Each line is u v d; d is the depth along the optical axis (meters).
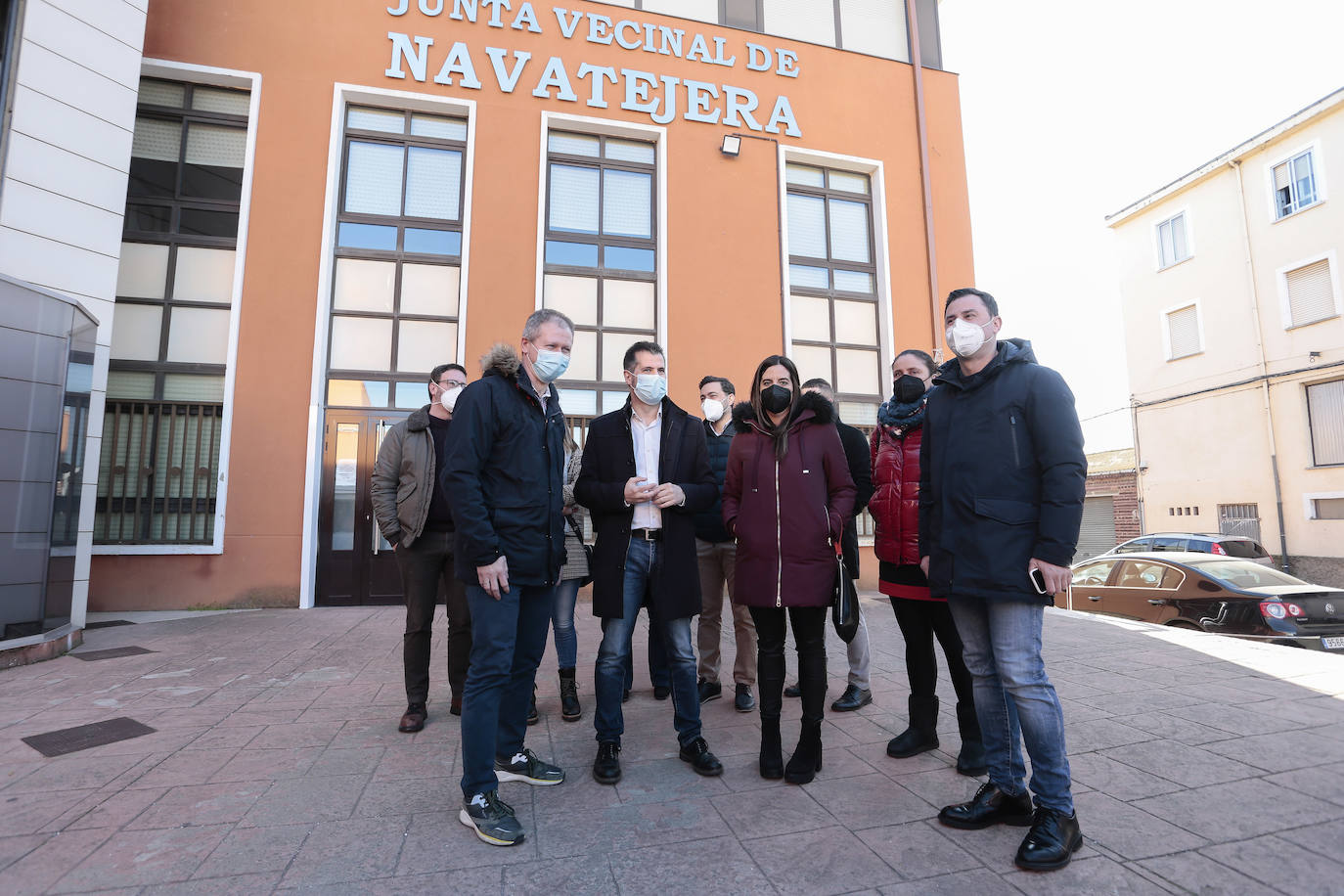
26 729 3.07
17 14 4.81
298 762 2.70
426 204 7.45
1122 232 17.75
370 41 7.30
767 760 2.55
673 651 2.71
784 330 8.29
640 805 2.33
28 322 4.40
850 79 9.12
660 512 2.79
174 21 6.85
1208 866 1.87
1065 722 3.08
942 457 2.34
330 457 6.81
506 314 7.32
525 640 2.52
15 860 1.93
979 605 2.27
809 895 1.77
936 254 9.10
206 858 1.95
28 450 4.38
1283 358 13.89
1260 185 14.43
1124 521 17.58
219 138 7.05
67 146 5.03
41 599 4.43
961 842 2.06
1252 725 2.99
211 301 6.79
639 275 7.99
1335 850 1.93
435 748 2.86
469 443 2.20
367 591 6.69
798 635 2.63
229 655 4.55
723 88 8.49
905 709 3.43
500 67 7.64
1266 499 14.07
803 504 2.54
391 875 1.87
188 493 6.51
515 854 1.99
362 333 7.09
